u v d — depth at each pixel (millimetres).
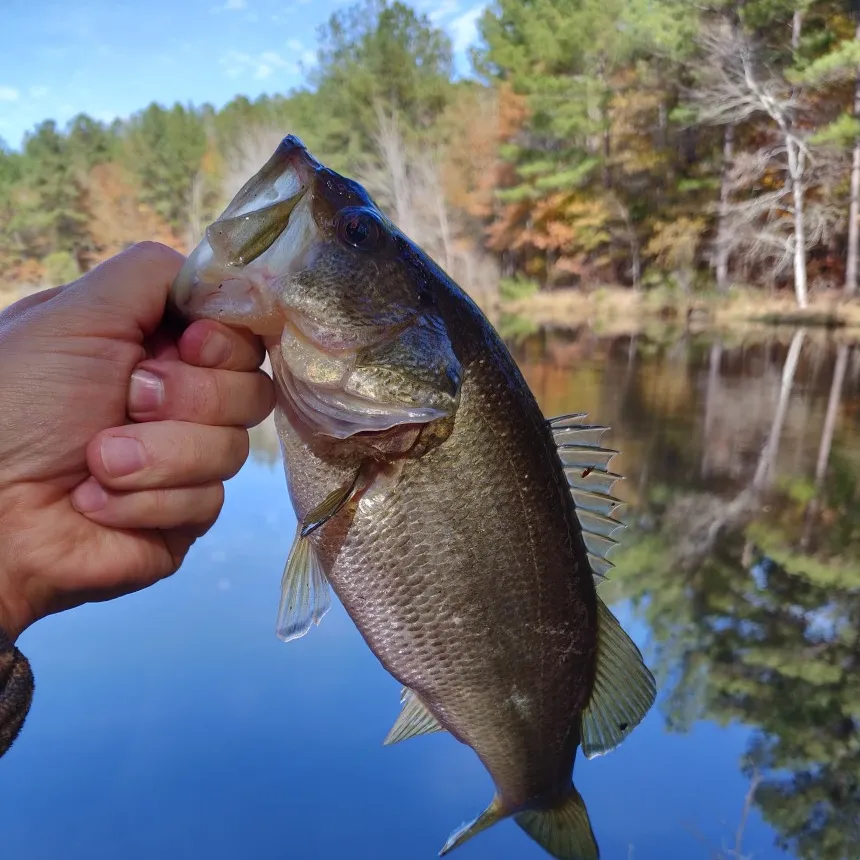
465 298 323
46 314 260
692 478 1205
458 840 339
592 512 347
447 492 307
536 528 322
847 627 772
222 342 275
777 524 1020
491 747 333
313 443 304
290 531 952
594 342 3014
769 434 1473
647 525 1024
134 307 269
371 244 295
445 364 303
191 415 271
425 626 312
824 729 637
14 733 243
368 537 306
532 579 322
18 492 259
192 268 275
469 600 313
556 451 336
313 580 317
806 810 551
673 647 755
